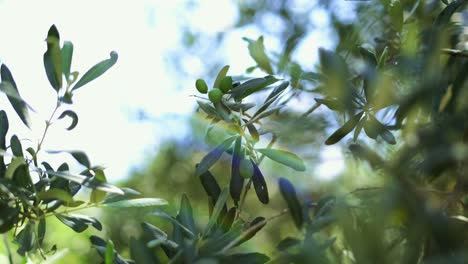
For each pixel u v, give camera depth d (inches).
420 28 60.1
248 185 58.6
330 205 53.4
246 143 58.4
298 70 58.9
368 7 60.8
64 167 59.3
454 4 57.1
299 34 67.5
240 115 58.5
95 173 55.8
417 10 62.1
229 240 55.5
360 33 60.1
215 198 59.1
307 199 55.3
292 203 54.3
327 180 54.1
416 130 50.8
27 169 56.5
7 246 57.6
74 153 55.5
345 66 51.9
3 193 56.3
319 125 54.3
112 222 91.2
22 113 57.0
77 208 57.7
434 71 50.9
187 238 56.8
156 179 125.9
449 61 54.9
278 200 66.6
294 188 54.5
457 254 47.8
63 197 55.9
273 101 58.0
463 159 49.6
